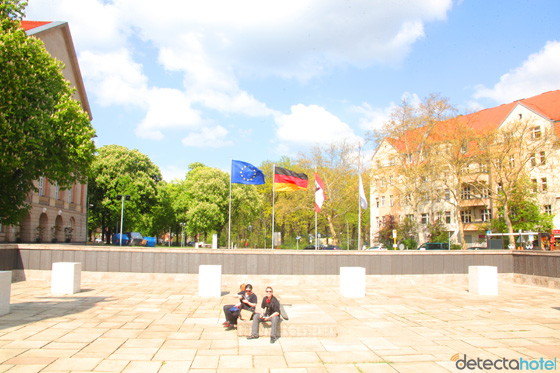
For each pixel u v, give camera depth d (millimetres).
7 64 22500
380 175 50188
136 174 58531
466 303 14703
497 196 48000
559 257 18781
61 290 15406
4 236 36969
